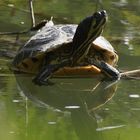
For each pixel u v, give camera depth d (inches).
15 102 336.8
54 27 422.3
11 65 414.0
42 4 691.4
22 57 395.5
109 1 725.3
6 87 369.7
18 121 296.2
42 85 373.4
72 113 321.4
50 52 389.1
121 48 478.9
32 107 329.4
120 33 538.9
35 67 398.6
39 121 298.8
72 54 383.6
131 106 333.1
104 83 385.7
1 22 575.8
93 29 373.4
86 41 376.5
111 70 390.0
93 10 664.4
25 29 543.2
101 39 411.8
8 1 695.1
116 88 374.6
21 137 264.8
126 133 278.4
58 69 383.6
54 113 319.9
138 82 389.4
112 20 605.6
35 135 270.2
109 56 401.1
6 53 441.7
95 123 301.3
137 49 477.7
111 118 310.3
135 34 535.5
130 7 687.7
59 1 719.7
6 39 487.8
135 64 428.1
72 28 416.5
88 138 274.5
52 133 275.1
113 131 283.4
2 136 265.0
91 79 392.5
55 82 383.2
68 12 647.8
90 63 390.6
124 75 393.4
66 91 368.5
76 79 390.9
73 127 289.9
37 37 410.0
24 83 379.9
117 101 346.0
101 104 341.1
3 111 315.3
